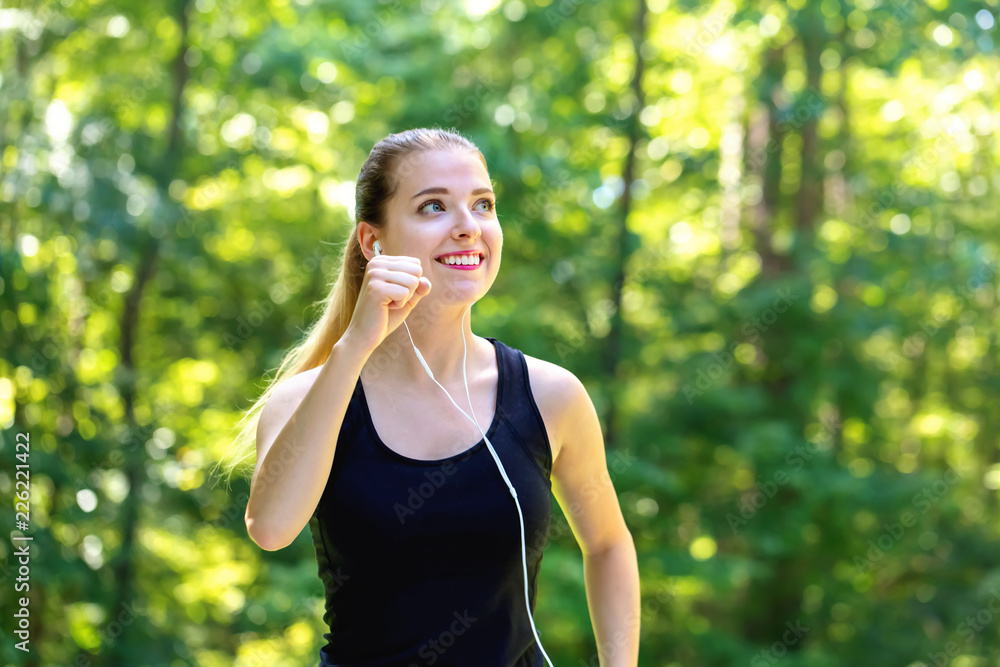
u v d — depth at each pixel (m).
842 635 9.55
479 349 1.72
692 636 8.66
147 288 9.65
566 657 7.70
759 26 8.41
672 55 8.98
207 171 8.84
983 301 10.48
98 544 8.03
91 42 8.72
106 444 7.95
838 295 9.45
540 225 8.56
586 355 8.85
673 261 10.00
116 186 7.96
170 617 8.66
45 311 7.62
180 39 8.67
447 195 1.64
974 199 9.99
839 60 9.14
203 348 10.23
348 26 8.65
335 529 1.56
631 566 1.89
